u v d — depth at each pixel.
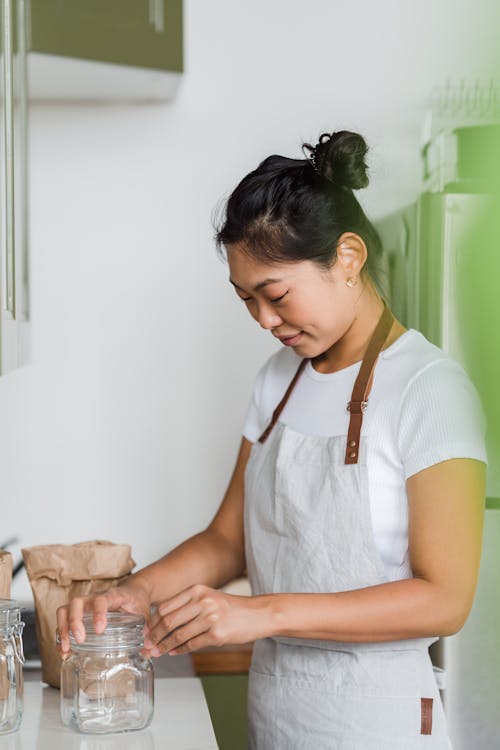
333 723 1.19
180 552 1.43
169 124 2.20
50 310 2.19
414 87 2.22
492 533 1.66
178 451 2.23
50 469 2.20
